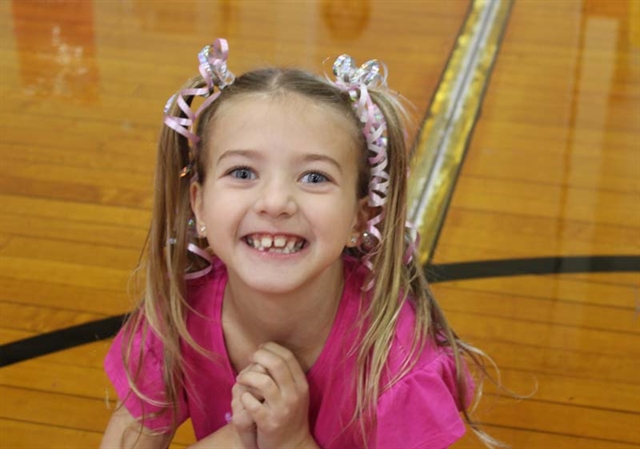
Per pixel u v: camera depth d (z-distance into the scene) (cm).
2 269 252
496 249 263
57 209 279
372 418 132
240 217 123
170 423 144
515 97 350
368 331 131
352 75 130
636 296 246
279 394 130
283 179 122
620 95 354
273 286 122
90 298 242
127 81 360
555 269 255
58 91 351
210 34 401
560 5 434
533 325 234
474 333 230
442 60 378
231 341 139
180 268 139
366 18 417
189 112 130
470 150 312
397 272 133
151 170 301
